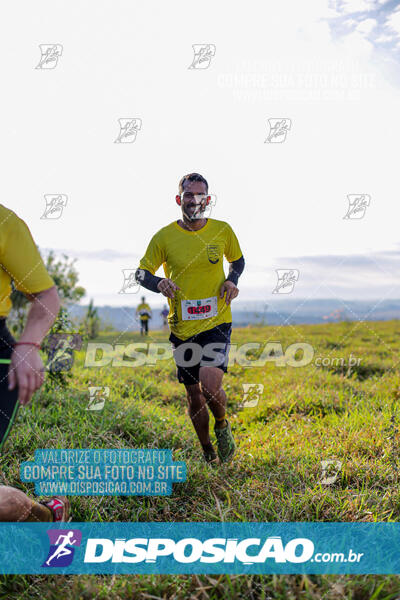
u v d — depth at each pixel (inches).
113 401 168.9
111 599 74.6
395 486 106.3
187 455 134.3
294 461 124.0
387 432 137.1
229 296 124.3
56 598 75.7
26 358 66.2
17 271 68.0
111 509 104.3
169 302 126.2
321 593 72.3
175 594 75.9
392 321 419.8
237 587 74.7
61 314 167.3
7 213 68.7
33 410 152.9
